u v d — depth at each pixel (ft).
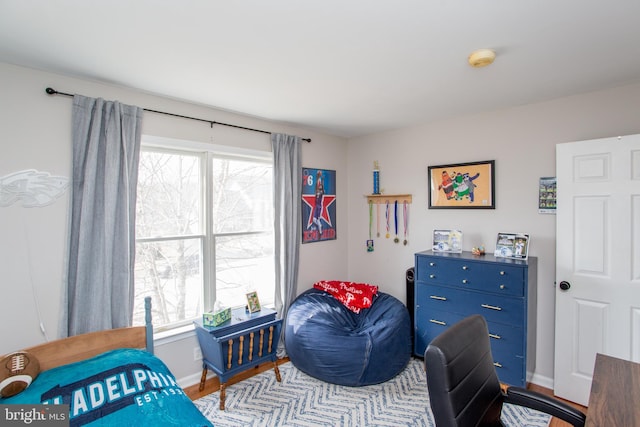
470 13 4.64
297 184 11.25
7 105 6.22
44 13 4.61
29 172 6.43
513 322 8.01
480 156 9.88
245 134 9.98
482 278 8.48
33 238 6.48
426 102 8.78
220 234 9.68
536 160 8.88
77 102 6.87
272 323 8.77
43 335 6.57
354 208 13.34
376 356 8.40
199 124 8.94
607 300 7.40
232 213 10.00
